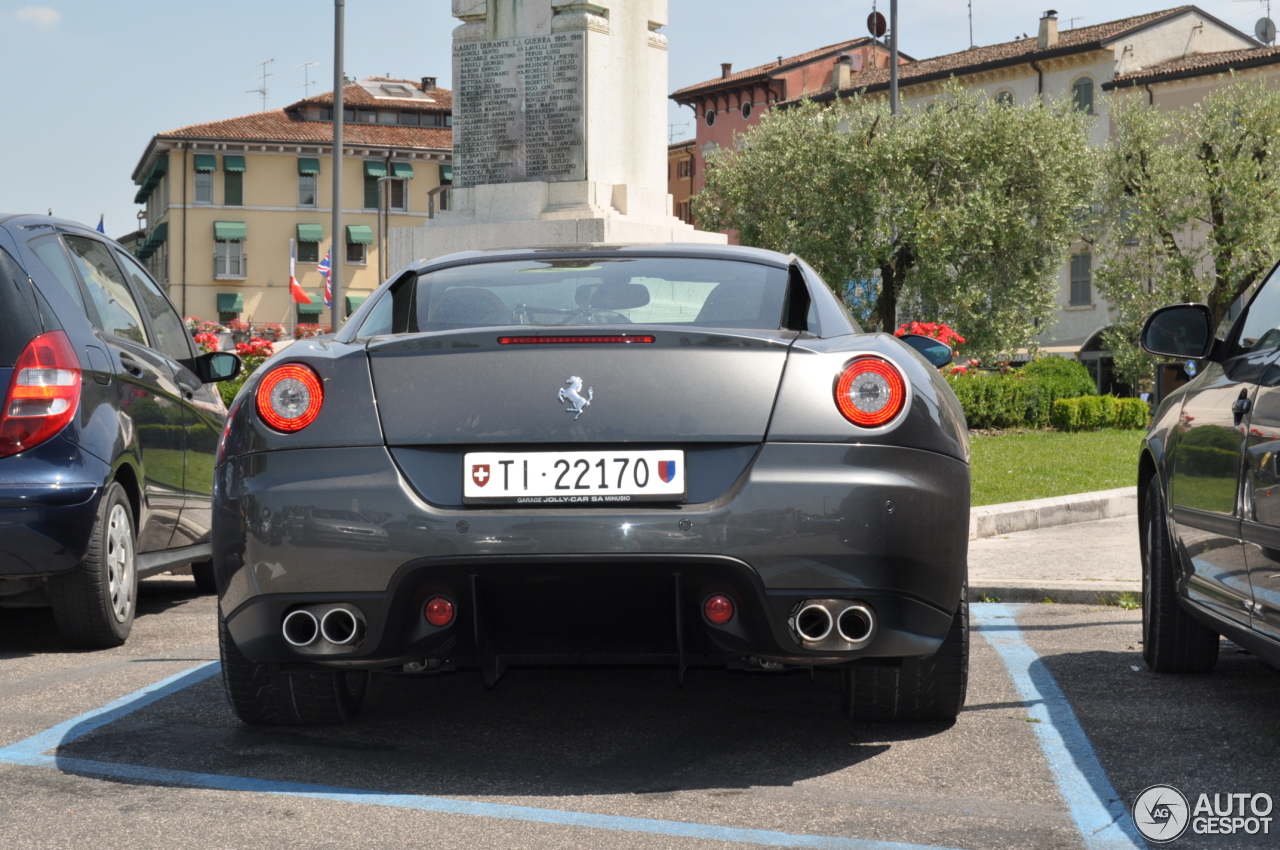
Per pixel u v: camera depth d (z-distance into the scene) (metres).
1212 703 4.49
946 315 30.27
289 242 67.50
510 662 3.62
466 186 14.66
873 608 3.41
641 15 14.69
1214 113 33.88
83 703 4.59
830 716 4.33
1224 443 4.26
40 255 5.81
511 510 3.38
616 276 4.16
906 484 3.42
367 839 3.10
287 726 4.21
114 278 6.55
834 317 3.95
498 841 3.08
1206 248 33.62
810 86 68.69
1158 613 4.94
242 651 3.62
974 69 54.62
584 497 3.38
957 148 30.64
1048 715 4.32
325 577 3.41
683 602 3.46
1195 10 53.34
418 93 77.19
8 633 6.17
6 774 3.68
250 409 3.58
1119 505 10.95
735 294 4.01
